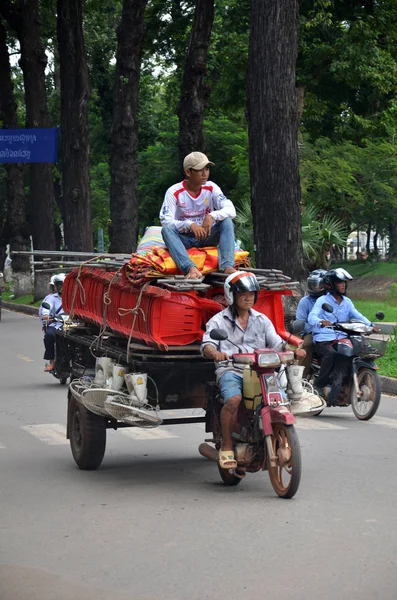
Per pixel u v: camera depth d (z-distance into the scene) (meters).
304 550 6.87
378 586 6.01
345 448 11.35
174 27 43.91
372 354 13.87
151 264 9.55
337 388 14.06
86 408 10.05
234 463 8.85
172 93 57.84
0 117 52.75
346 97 46.03
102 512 8.23
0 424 13.73
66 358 13.25
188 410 14.66
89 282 11.66
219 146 51.44
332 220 37.28
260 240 20.89
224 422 8.85
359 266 67.06
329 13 40.91
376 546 6.95
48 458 11.07
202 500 8.66
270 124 20.50
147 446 11.78
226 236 9.78
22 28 44.06
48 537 7.40
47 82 64.25
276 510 8.16
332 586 6.02
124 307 10.10
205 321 9.45
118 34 34.38
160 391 9.68
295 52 20.53
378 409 15.03
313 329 14.43
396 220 46.59
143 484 9.52
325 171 40.41
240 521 7.79
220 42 47.88
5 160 40.84
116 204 34.81
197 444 11.90
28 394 17.12
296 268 20.70
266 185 20.62
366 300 39.94
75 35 37.25
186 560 6.67
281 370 9.32
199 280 9.22
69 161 38.12
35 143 40.91
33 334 31.53
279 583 6.10
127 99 34.44
